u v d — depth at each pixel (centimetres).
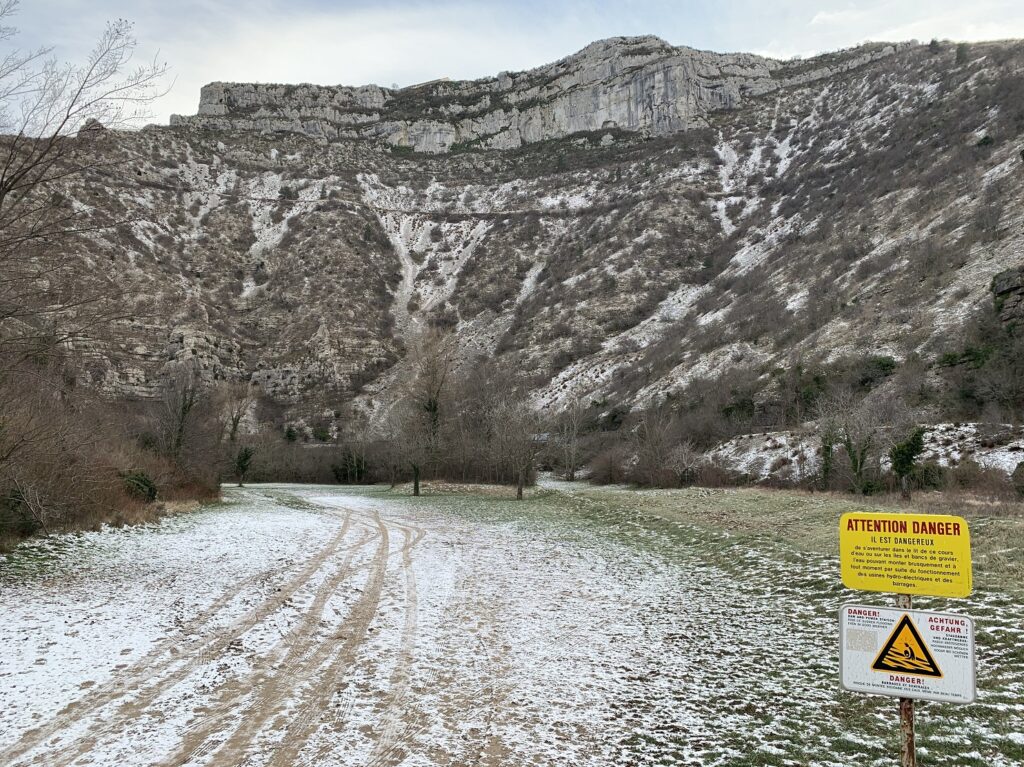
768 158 13325
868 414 2841
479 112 18650
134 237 9575
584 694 722
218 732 590
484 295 10562
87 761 524
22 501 1420
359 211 12950
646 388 6281
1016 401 3291
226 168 13988
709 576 1412
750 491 2964
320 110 18050
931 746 577
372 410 7619
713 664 833
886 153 9444
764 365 5419
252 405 7725
